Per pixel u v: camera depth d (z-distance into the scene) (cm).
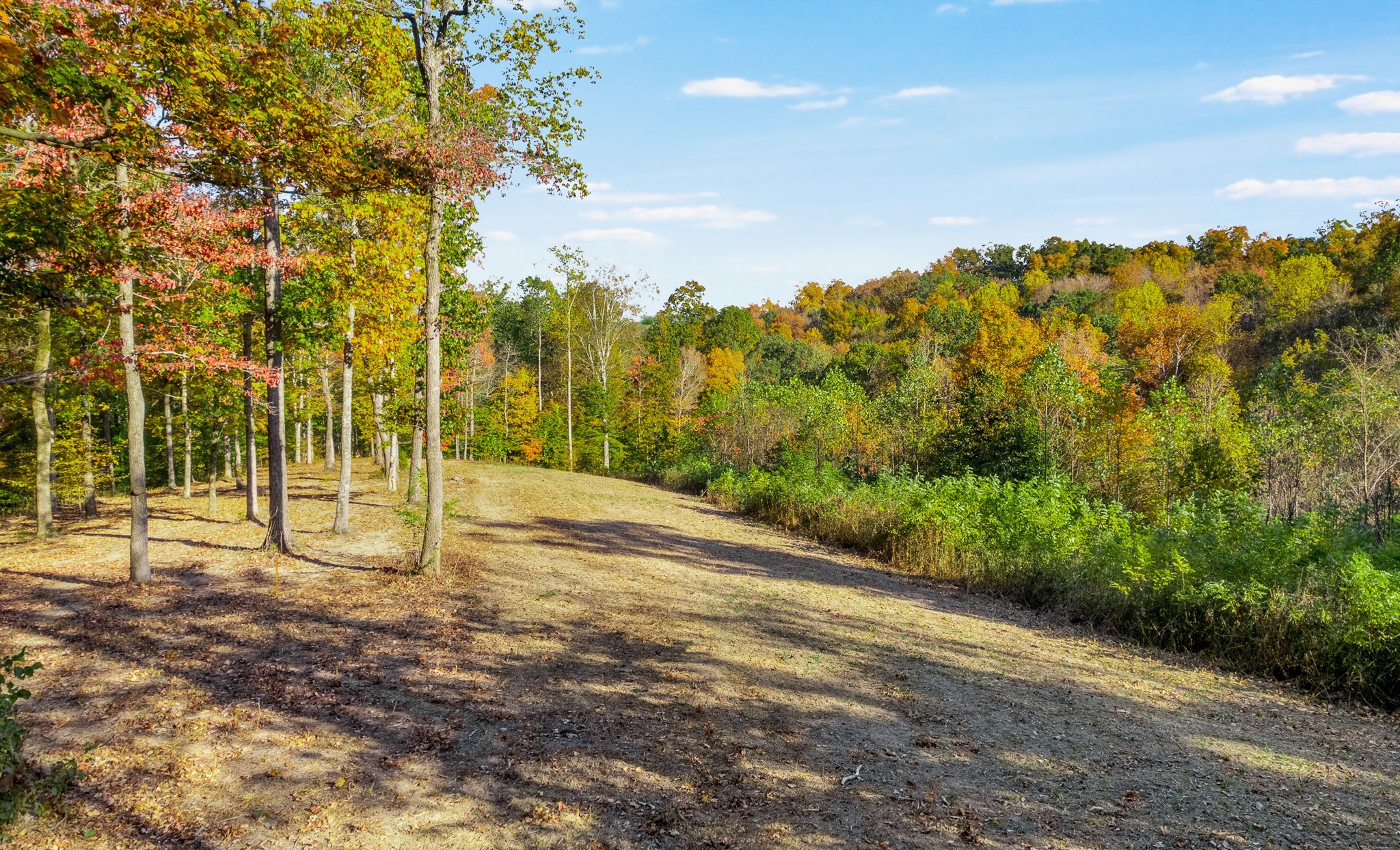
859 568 1641
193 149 796
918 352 5047
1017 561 1433
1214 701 838
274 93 849
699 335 7762
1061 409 2956
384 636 977
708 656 941
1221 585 1017
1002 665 952
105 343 1129
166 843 501
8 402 1997
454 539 1747
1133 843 529
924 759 663
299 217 1490
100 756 618
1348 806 589
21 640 920
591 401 5147
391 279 1677
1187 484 2053
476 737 685
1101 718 774
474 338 2047
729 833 532
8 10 582
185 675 814
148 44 724
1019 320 5922
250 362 1218
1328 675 884
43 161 764
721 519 2433
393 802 566
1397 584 916
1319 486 2002
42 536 1697
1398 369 2116
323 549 1570
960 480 2048
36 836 496
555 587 1307
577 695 795
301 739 667
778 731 716
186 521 1977
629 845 516
